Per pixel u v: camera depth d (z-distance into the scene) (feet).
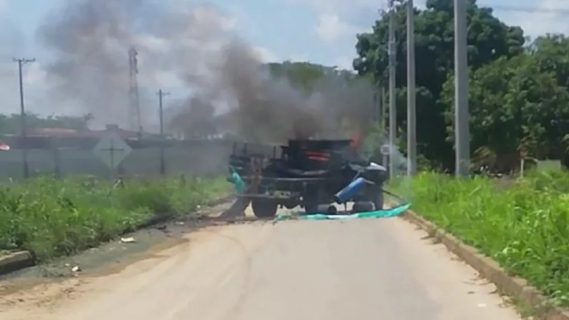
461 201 69.62
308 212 96.37
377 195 97.35
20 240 56.80
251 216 95.50
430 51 191.62
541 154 155.63
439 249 59.67
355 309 37.73
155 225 83.30
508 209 54.08
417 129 189.88
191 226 82.23
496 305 37.99
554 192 59.41
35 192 74.18
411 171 123.13
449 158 190.29
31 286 46.32
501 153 164.14
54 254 58.23
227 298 41.11
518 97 164.04
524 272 38.81
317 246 62.90
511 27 199.41
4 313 38.37
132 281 47.73
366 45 197.98
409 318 35.60
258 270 50.49
